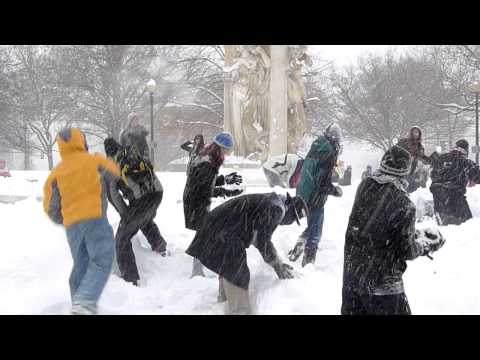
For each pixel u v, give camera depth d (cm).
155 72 3844
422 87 4609
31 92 3969
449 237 816
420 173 1377
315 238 721
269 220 573
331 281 630
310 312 533
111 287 633
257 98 1705
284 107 1645
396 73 4688
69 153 546
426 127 5050
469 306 528
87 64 3784
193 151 718
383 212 408
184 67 3912
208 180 682
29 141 4438
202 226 563
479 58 4262
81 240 533
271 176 1362
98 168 542
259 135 1698
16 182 1650
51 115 4131
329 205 1111
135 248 786
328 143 720
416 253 413
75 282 543
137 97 3819
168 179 1666
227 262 549
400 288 420
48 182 543
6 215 995
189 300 637
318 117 4547
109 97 3791
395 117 4744
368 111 4822
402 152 414
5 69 3984
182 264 770
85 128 3981
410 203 410
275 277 630
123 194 721
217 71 4003
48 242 784
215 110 4009
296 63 1698
